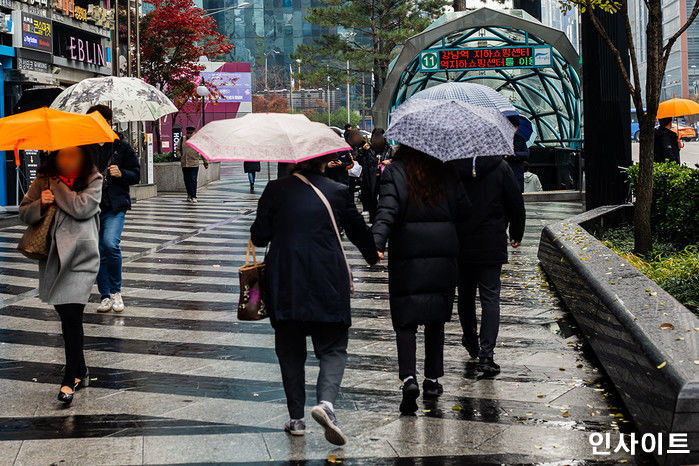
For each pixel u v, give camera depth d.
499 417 5.57
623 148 14.34
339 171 14.34
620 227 12.77
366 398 6.02
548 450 4.94
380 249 5.43
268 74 121.12
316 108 115.38
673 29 141.62
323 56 48.06
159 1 37.34
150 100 8.80
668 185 11.03
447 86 6.61
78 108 8.55
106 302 9.05
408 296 5.57
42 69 25.16
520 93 27.09
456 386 6.30
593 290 6.50
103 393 6.14
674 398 4.02
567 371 6.68
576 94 23.86
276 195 5.16
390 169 5.64
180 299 9.85
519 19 22.28
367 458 4.85
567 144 26.69
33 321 8.60
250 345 7.61
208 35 38.72
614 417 5.52
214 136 5.04
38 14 25.08
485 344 6.57
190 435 5.25
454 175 5.69
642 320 5.08
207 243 15.06
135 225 17.95
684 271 8.03
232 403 5.91
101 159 8.72
